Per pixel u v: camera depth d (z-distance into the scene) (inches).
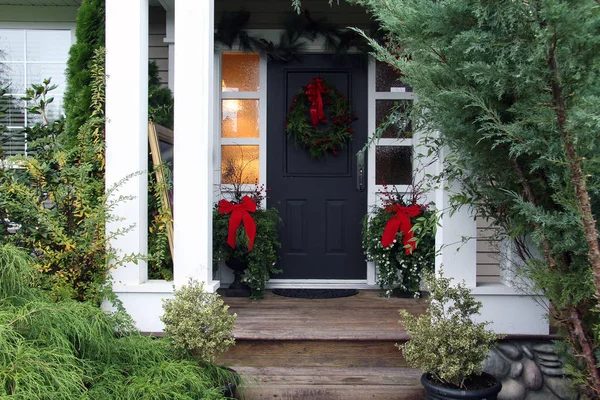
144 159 135.9
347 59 195.9
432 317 119.0
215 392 105.1
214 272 188.9
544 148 94.0
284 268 199.3
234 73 199.8
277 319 151.3
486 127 97.3
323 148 194.5
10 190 125.8
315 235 199.5
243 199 177.8
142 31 134.0
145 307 132.5
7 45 192.9
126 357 108.5
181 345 111.7
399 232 180.2
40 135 141.2
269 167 199.5
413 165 195.8
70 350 96.0
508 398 129.8
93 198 138.2
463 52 96.0
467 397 107.1
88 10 156.7
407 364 134.9
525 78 87.7
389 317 154.4
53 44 193.8
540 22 80.2
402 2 100.3
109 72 133.0
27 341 94.0
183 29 132.3
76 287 128.4
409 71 104.4
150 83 184.7
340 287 197.5
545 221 96.9
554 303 106.7
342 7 193.0
